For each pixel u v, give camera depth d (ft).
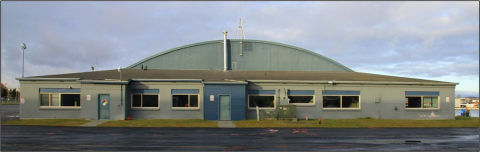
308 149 47.85
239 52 133.39
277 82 98.43
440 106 102.12
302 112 98.68
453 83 102.32
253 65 133.59
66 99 93.91
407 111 100.99
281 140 56.44
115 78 96.02
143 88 95.35
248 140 56.03
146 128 73.05
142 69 119.75
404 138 60.29
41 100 93.71
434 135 65.21
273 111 94.12
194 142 53.16
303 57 135.13
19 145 48.16
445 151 47.44
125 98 91.30
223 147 48.78
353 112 99.86
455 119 101.65
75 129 69.10
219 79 99.40
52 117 93.20
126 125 78.07
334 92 99.96
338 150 47.29
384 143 54.08
